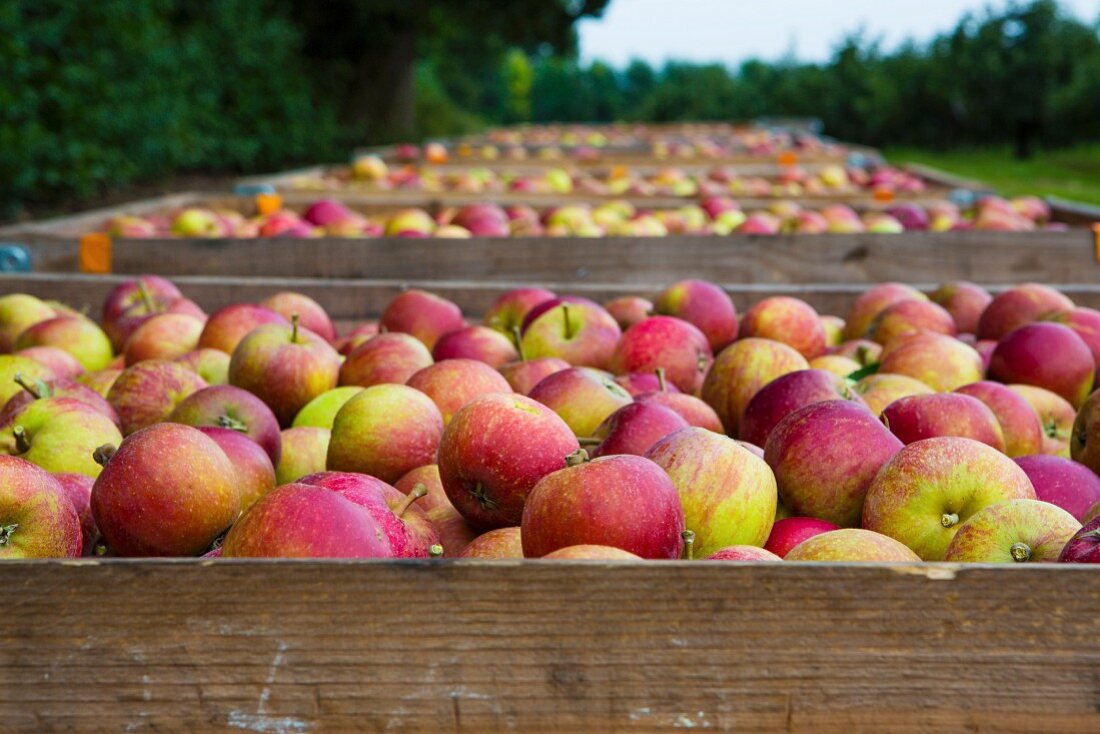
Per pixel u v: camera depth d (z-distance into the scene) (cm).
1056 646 132
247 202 747
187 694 135
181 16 1969
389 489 204
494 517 212
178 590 135
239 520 169
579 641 133
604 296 421
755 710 133
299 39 2280
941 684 132
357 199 709
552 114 6981
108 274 486
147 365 285
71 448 236
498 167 1130
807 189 905
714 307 369
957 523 203
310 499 167
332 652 134
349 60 2644
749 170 1084
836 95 3847
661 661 133
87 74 1291
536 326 347
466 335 338
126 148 1450
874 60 3972
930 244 477
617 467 179
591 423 257
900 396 286
